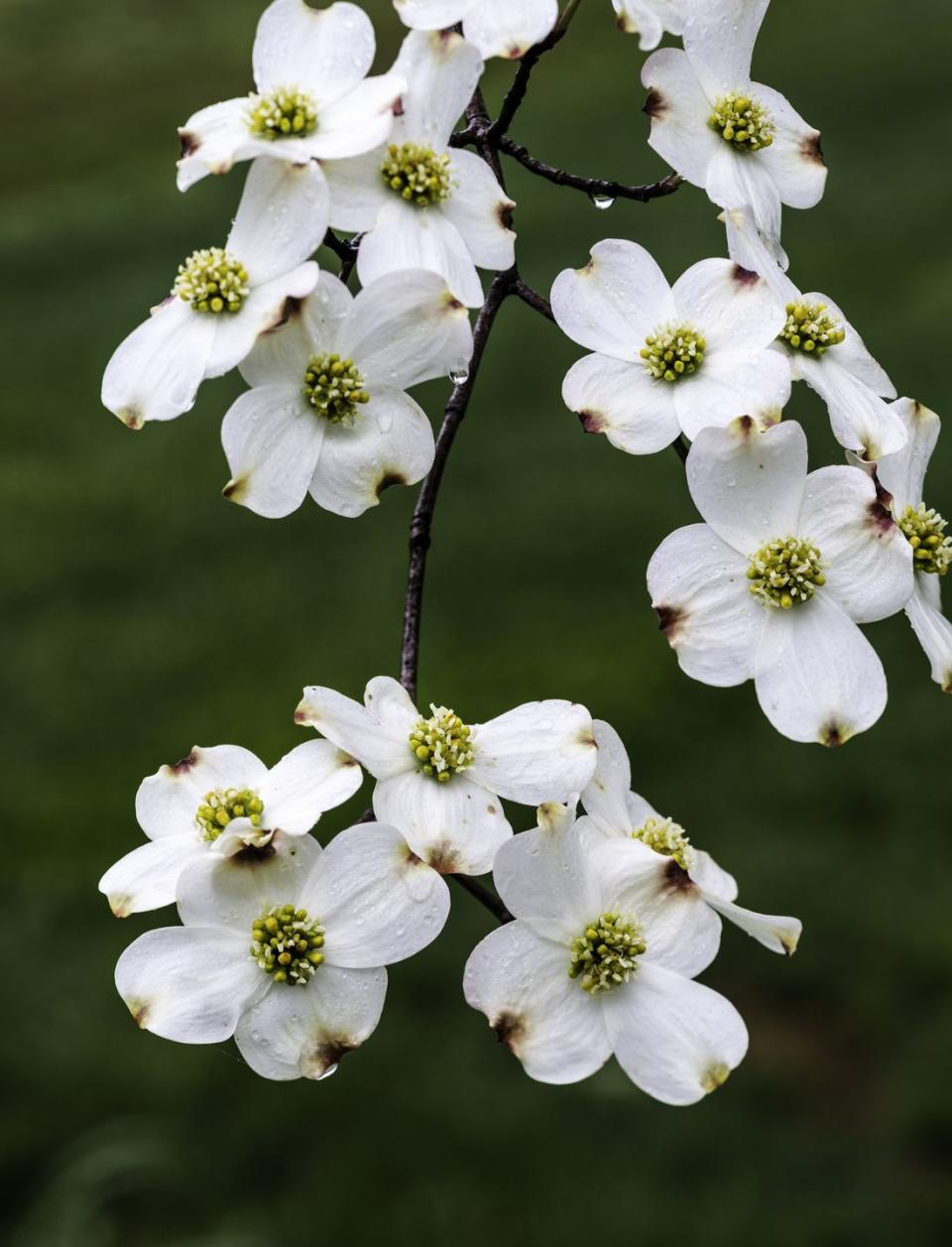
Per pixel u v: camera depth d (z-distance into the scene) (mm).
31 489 3305
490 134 943
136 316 4352
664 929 886
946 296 3676
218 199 5250
